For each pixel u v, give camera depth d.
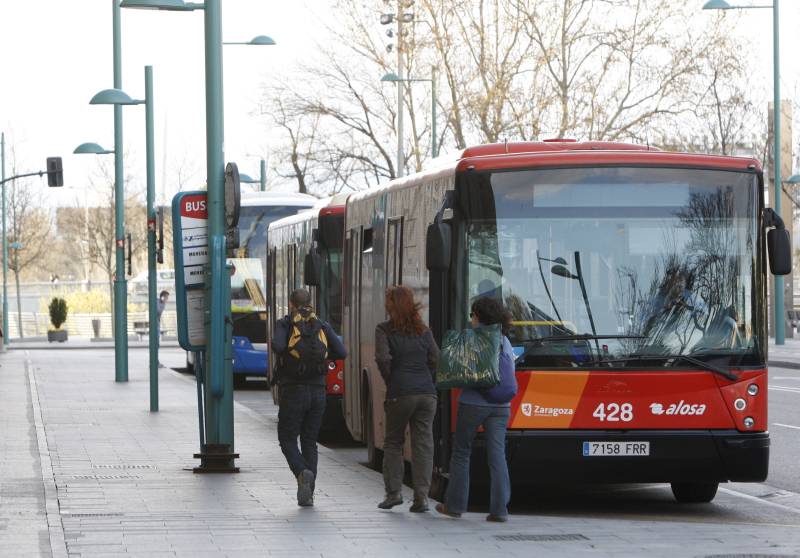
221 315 21.31
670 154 17.47
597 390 16.86
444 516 16.25
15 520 15.54
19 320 98.31
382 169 78.25
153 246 33.78
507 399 15.80
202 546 13.87
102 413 32.53
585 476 16.81
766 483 21.11
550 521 16.03
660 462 16.83
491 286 17.17
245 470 21.19
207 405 21.53
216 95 21.73
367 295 22.70
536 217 17.27
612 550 13.70
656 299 17.14
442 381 15.75
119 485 19.17
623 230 17.27
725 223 17.41
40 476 19.89
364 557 13.26
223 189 21.67
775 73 61.00
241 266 43.62
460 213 17.30
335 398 28.19
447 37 66.06
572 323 17.03
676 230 17.31
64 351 75.62
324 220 28.64
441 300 17.25
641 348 17.00
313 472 17.19
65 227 131.00
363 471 21.20
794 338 74.56
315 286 29.09
